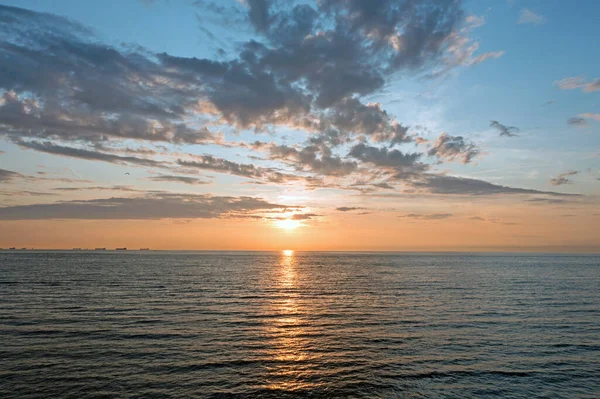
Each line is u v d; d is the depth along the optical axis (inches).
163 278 2979.8
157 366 823.1
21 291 2006.6
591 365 854.5
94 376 757.3
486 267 5132.9
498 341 1042.7
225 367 825.5
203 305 1626.5
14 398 652.1
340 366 839.1
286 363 855.1
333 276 3442.4
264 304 1679.4
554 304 1684.3
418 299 1857.8
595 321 1305.4
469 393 705.6
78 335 1060.5
